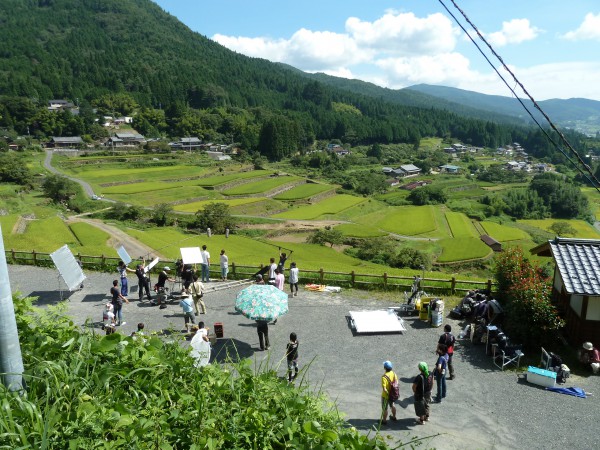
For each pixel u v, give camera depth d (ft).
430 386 39.75
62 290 75.87
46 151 488.02
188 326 56.39
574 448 36.86
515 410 41.98
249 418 16.53
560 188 458.50
